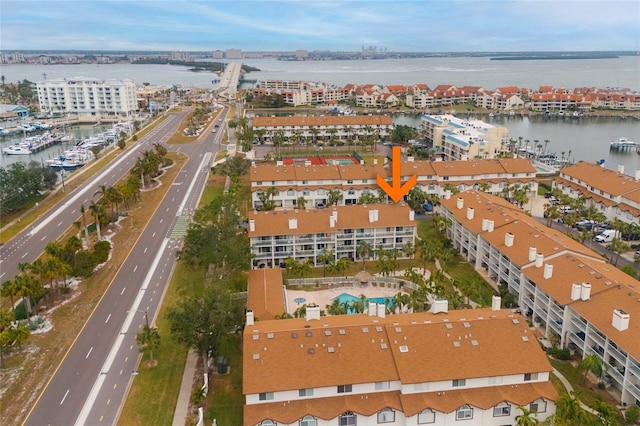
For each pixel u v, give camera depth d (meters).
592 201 157.75
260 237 122.25
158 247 135.75
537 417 70.38
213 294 86.62
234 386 81.00
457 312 83.00
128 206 168.88
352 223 126.25
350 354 72.50
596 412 72.00
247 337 73.94
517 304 103.62
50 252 112.88
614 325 77.31
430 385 70.12
